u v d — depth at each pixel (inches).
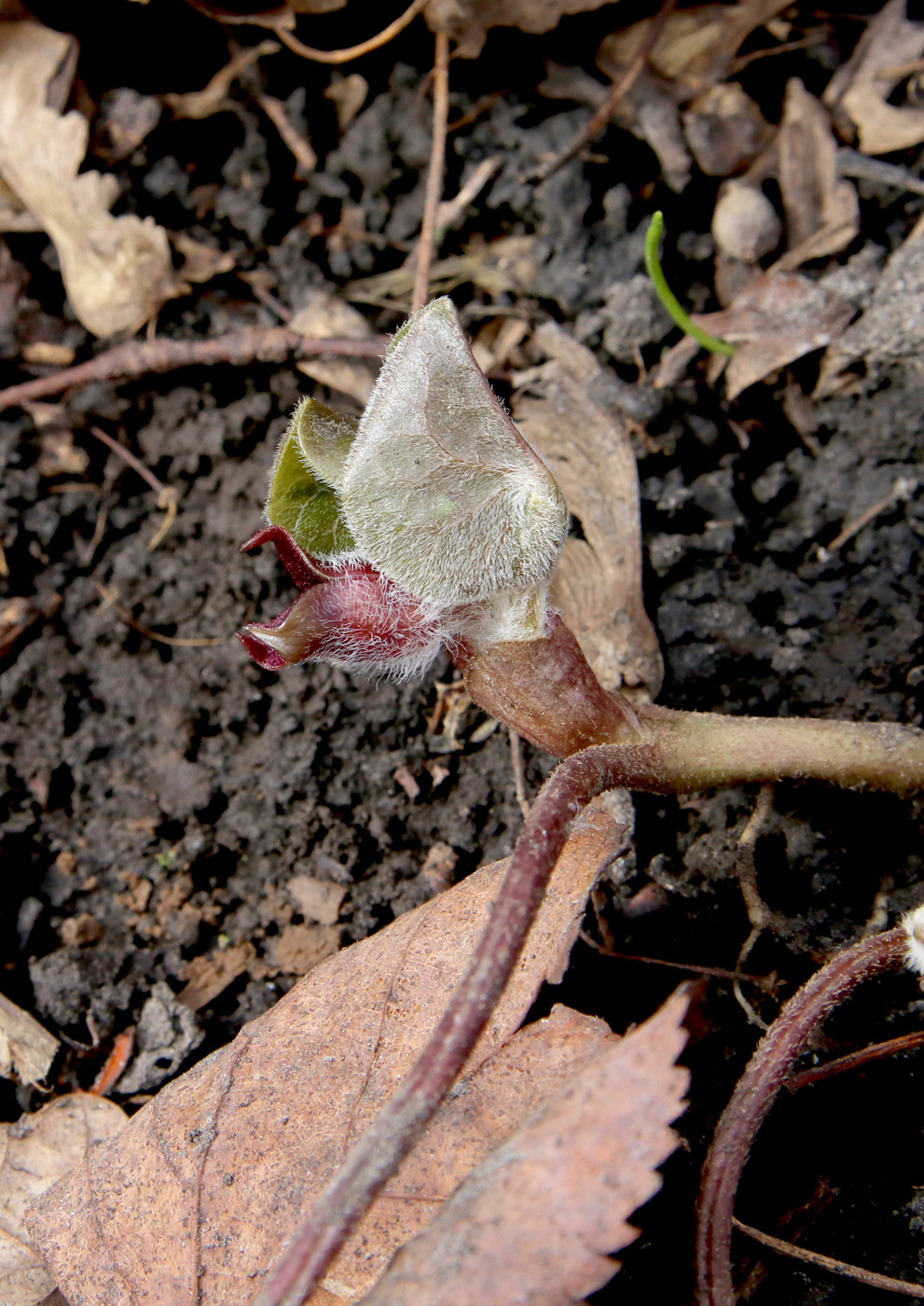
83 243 6.0
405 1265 3.5
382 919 5.2
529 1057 4.0
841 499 5.5
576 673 4.4
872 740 4.5
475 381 4.0
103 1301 4.1
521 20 6.1
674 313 5.5
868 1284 4.2
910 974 4.6
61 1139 4.8
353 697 5.4
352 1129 4.1
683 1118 4.5
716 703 5.2
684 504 5.4
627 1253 4.2
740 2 6.0
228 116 6.2
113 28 6.2
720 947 4.8
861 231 5.8
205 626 5.7
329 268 6.2
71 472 5.9
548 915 4.2
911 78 5.8
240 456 5.9
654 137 6.0
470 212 6.1
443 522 4.1
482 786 5.3
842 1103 4.5
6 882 5.3
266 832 5.4
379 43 6.0
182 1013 5.0
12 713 5.6
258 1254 4.0
